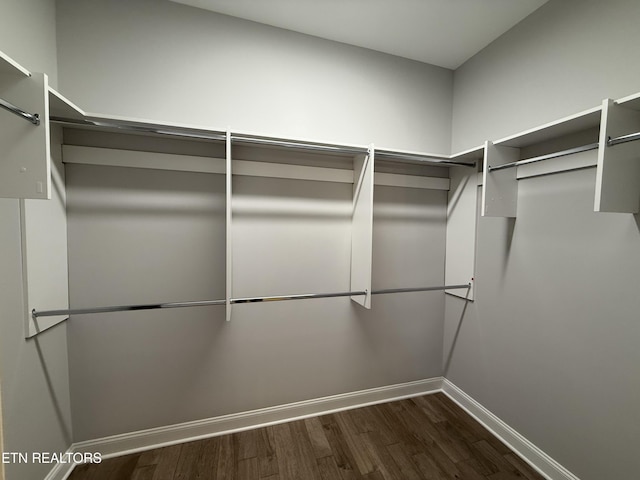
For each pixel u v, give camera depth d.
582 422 1.40
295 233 1.91
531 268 1.65
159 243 1.65
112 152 1.53
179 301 1.70
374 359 2.16
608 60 1.32
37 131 1.01
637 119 1.16
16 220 1.19
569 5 1.47
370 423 1.93
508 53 1.81
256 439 1.76
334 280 2.02
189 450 1.66
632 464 1.22
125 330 1.62
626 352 1.24
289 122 1.85
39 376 1.31
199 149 1.69
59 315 1.41
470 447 1.72
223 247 1.77
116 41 1.53
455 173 2.21
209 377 1.77
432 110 2.22
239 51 1.74
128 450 1.64
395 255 2.19
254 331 1.85
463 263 2.13
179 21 1.63
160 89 1.61
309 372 1.99
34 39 1.29
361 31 1.85
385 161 2.12
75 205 1.51
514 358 1.74
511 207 1.71
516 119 1.76
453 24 1.77
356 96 2.00
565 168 1.46
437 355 2.33
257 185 1.82
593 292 1.36
